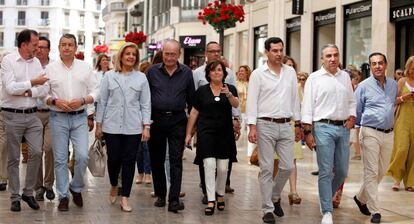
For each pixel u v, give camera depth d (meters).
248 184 10.97
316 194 10.08
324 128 7.73
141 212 8.32
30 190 8.27
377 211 8.00
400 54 17.14
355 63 19.33
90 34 96.81
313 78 7.87
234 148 8.48
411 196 9.98
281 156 7.95
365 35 18.75
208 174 8.29
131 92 8.34
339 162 7.95
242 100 14.18
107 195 9.58
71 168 9.75
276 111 7.80
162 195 8.78
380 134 8.06
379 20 17.48
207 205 8.65
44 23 92.75
